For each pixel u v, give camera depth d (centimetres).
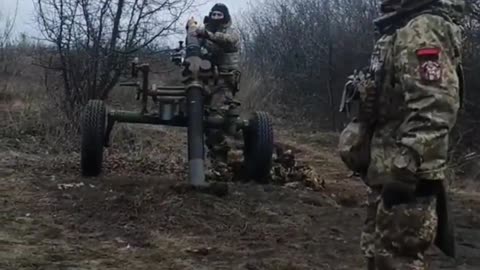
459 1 303
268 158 809
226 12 827
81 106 1091
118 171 877
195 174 712
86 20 1091
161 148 1094
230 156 818
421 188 289
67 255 524
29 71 1616
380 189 306
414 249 288
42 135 1070
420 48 288
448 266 547
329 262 534
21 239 559
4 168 848
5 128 1064
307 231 621
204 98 782
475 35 1420
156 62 1141
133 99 1391
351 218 681
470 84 1412
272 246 571
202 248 550
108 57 1094
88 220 617
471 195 993
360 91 307
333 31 2097
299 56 2222
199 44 802
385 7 314
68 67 1094
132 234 584
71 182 766
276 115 2034
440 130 282
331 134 1734
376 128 308
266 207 689
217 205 667
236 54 823
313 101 2078
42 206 657
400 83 296
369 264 332
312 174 875
